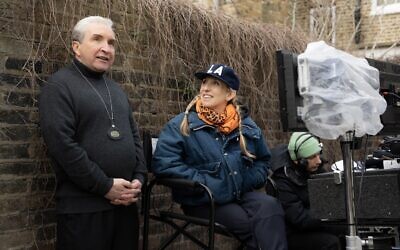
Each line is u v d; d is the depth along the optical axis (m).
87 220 2.85
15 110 3.10
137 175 3.10
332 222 3.20
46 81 3.07
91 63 3.00
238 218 3.17
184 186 3.08
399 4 10.27
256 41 4.93
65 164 2.77
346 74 2.75
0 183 3.02
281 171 3.85
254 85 4.88
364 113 2.79
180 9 4.22
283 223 3.19
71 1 3.39
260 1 9.39
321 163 4.02
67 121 2.79
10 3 3.08
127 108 3.14
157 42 4.01
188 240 4.28
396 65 3.34
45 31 3.26
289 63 2.74
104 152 2.90
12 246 3.07
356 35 10.24
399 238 3.57
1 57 3.04
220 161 3.26
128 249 3.07
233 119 3.39
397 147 3.61
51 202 3.26
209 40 4.43
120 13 3.76
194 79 4.30
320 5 9.30
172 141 3.29
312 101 2.71
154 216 3.39
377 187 3.00
